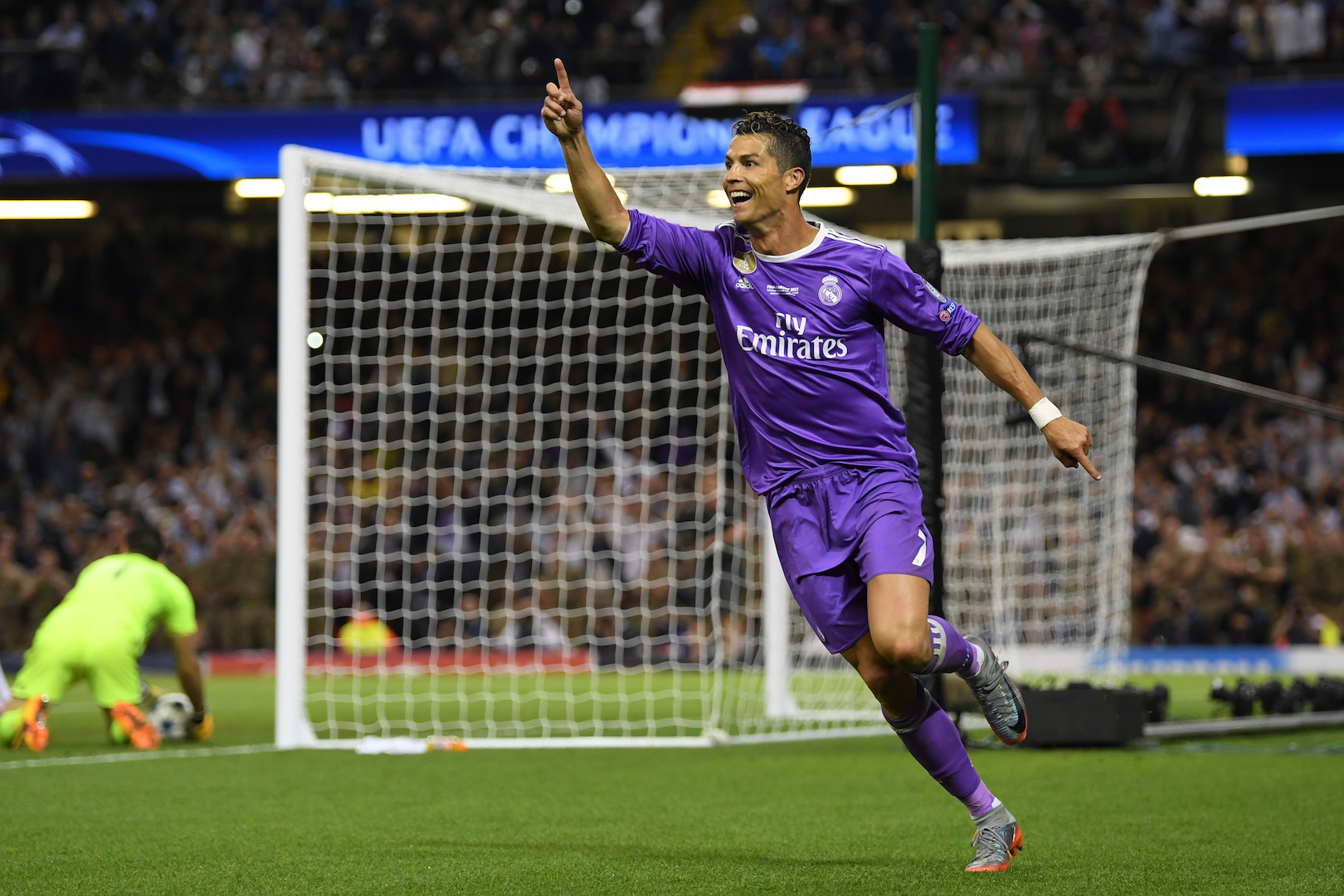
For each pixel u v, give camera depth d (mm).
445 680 41250
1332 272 59625
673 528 35219
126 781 18922
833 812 15906
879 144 47875
